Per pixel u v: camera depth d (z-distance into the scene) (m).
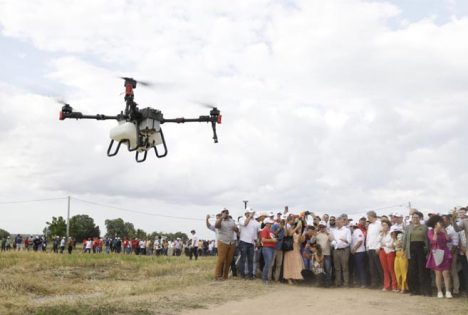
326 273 14.98
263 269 15.43
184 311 10.11
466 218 12.97
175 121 8.75
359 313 10.22
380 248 14.13
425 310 10.67
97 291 15.00
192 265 24.56
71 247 42.00
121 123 8.48
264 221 17.03
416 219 13.30
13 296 13.23
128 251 46.19
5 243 48.91
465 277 13.08
